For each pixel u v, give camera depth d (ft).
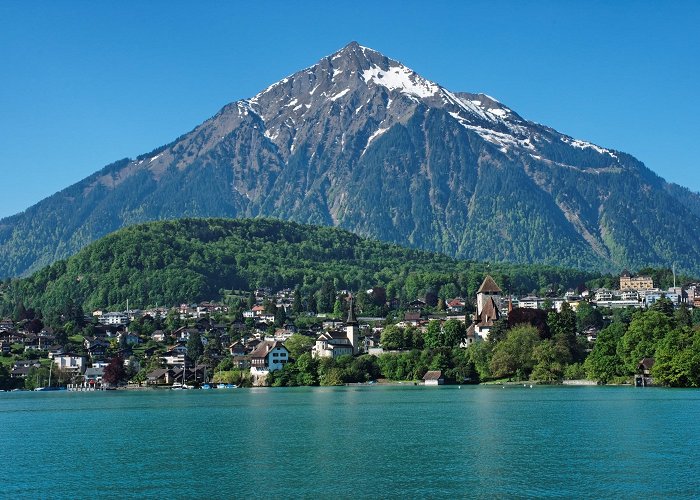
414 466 409.69
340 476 388.98
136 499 351.87
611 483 368.48
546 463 411.95
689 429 513.45
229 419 625.00
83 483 382.42
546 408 655.76
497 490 359.46
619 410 622.54
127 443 499.10
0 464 431.43
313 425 572.10
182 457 443.32
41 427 596.70
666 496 346.74
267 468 408.87
